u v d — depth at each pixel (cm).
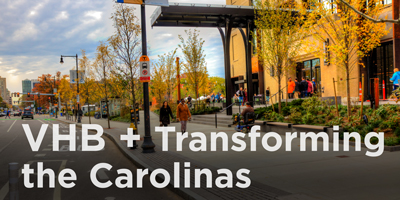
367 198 482
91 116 5362
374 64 1839
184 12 2020
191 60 2652
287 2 1612
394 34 1645
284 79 2573
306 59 2384
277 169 713
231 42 3497
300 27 1617
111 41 1582
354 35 1228
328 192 523
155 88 3262
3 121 4369
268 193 528
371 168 684
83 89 3825
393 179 588
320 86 2281
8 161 990
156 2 1053
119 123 2905
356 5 1170
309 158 827
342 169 686
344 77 1912
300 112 1477
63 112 6869
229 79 2317
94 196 597
